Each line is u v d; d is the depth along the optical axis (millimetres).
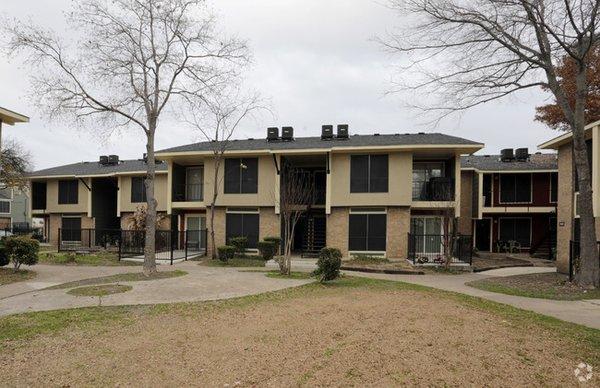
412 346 5688
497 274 15875
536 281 13477
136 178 27484
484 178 27250
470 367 5000
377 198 19938
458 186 19328
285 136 24234
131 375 4926
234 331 6672
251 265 17609
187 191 24406
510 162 28016
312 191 21562
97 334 6637
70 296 9891
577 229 15289
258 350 5664
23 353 5758
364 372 4828
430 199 20797
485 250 27891
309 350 5602
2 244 13891
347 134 23266
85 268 15781
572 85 19141
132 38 14008
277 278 12961
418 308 8227
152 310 8422
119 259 18625
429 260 18094
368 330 6492
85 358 5520
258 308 8469
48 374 5016
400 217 19703
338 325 6828
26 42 12961
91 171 29250
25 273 13469
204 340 6207
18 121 16125
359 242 20078
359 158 20344
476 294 10859
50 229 29594
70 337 6488
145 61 14383
